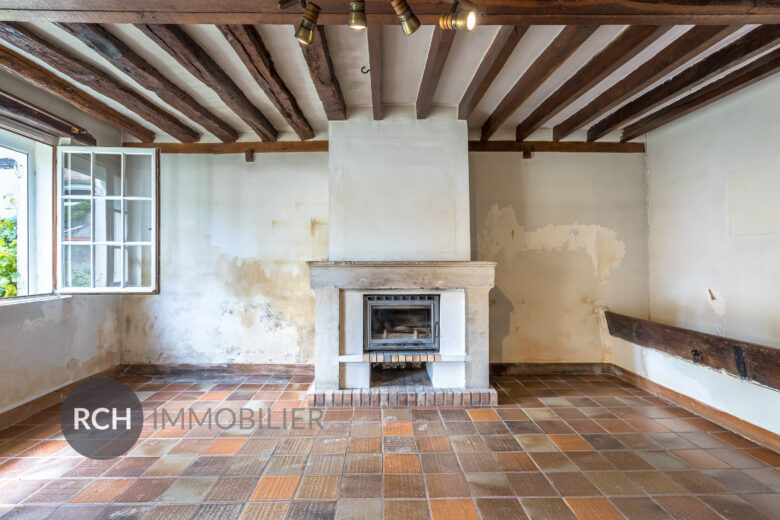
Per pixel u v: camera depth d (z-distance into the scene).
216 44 2.30
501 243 3.91
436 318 3.19
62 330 3.15
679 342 2.91
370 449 2.33
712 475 2.06
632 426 2.65
